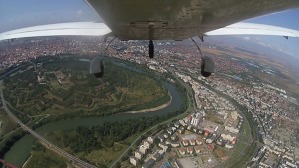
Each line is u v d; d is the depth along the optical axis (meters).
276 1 2.82
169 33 3.97
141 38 4.43
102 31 7.65
